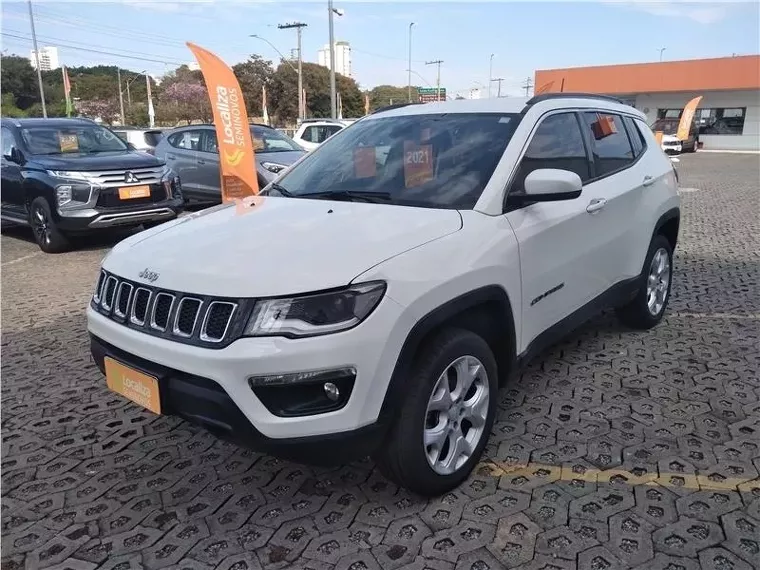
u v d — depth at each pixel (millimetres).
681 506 2770
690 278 6590
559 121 3771
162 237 3086
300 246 2670
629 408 3695
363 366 2393
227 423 2424
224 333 2402
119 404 3980
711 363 4316
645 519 2689
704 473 3020
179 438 3539
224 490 3018
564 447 3281
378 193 3344
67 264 8016
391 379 2480
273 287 2400
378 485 3012
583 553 2492
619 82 38531
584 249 3727
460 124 3605
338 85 67062
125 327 2740
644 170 4566
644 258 4559
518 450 3262
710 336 4828
